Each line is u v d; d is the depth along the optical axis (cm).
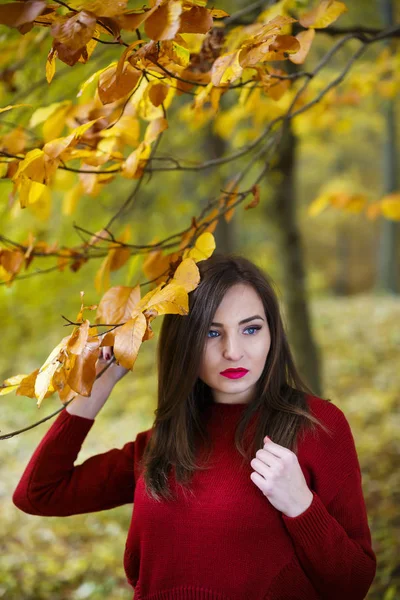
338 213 1537
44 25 133
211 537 154
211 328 163
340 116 395
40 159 142
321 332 873
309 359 507
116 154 174
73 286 504
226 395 174
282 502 148
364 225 1792
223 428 170
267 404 169
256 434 164
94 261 507
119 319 150
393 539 361
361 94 353
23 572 363
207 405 178
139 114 178
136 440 188
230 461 164
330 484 160
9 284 192
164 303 129
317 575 155
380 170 1445
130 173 167
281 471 147
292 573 156
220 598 152
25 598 341
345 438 166
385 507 406
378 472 460
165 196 472
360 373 704
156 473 166
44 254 193
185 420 169
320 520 149
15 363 657
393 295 1267
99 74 138
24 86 256
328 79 398
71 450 179
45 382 127
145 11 126
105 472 184
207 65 175
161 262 177
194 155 522
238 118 326
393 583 321
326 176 1462
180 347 165
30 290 439
